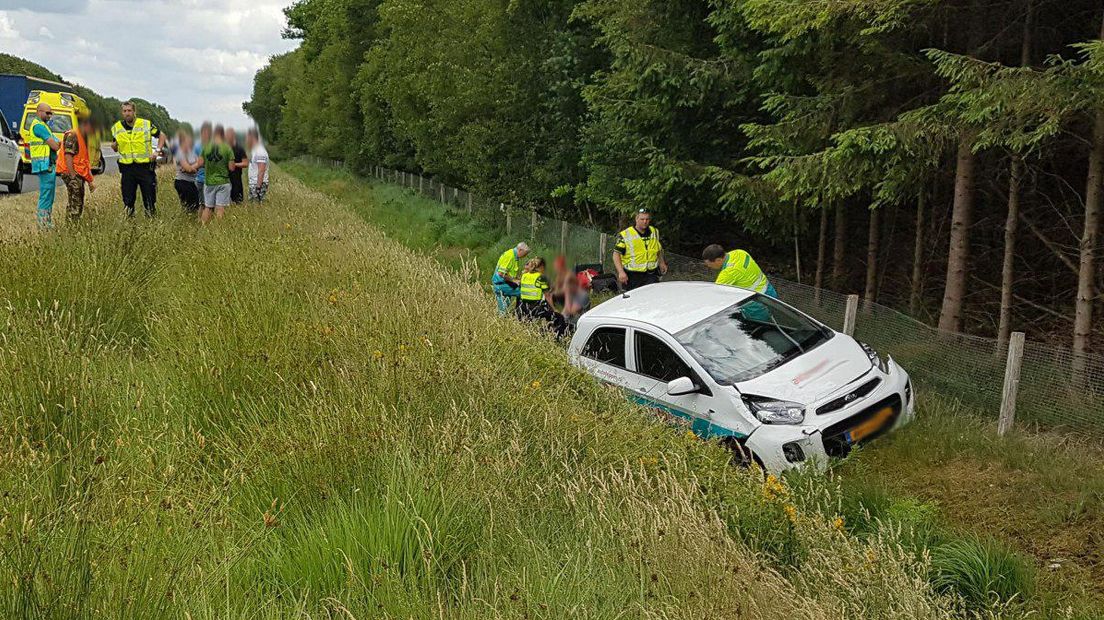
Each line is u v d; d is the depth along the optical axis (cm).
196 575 366
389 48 3294
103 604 329
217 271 877
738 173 1272
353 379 589
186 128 1413
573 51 1939
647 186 1330
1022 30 1004
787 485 591
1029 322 1186
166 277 906
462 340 698
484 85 2173
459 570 430
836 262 1342
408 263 1014
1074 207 1212
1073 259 1190
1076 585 498
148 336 732
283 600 388
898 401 714
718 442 685
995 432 713
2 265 735
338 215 1619
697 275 1252
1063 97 734
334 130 4503
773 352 754
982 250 1337
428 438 528
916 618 434
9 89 3319
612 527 452
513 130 2141
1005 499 603
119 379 584
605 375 805
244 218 1371
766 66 1088
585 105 1956
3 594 316
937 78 1005
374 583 390
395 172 3728
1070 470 617
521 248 1152
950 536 552
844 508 586
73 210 1295
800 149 1051
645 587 409
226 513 436
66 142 1293
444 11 2622
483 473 493
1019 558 523
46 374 528
